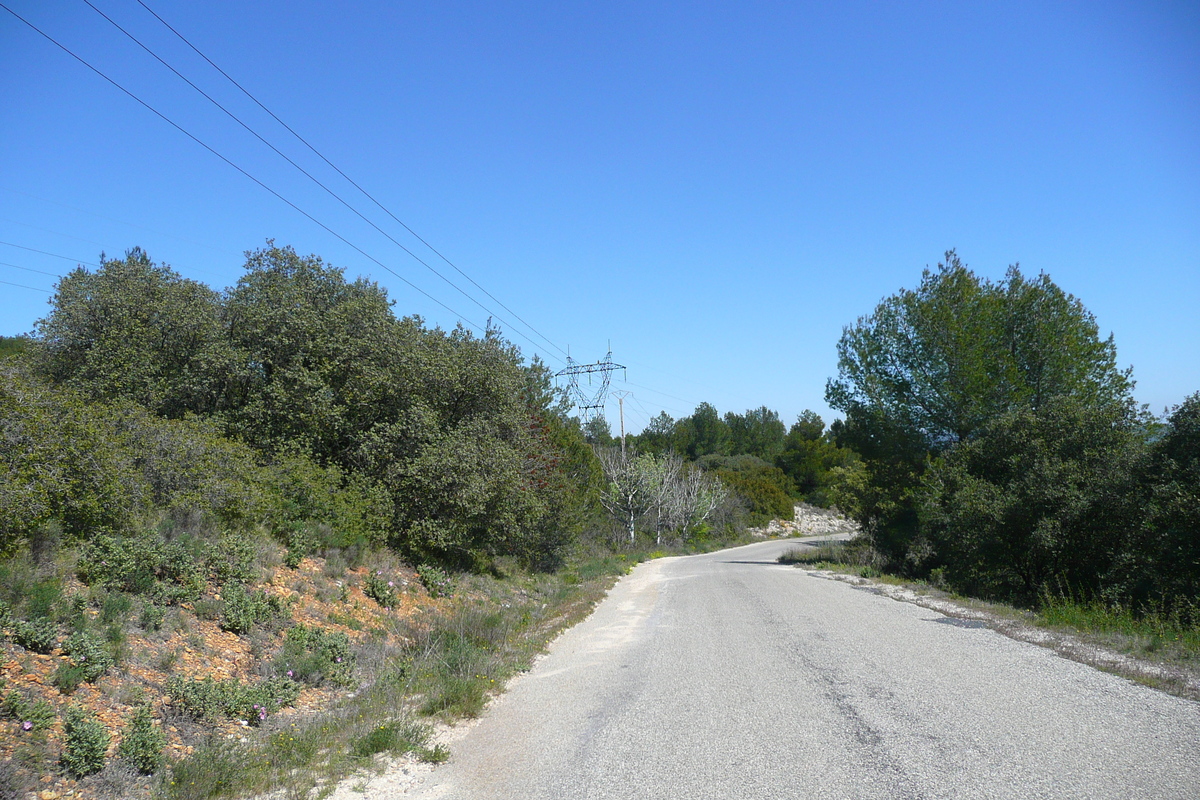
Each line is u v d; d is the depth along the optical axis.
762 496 69.25
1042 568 17.02
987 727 5.59
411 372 16.02
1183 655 8.13
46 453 7.89
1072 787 4.36
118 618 7.13
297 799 4.86
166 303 14.70
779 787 4.59
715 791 4.59
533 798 4.70
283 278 16.16
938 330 23.69
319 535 12.60
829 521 76.62
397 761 5.60
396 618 11.52
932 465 22.56
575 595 17.45
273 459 13.85
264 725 6.51
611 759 5.34
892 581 18.88
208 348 14.30
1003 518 16.80
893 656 8.40
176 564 8.58
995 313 23.59
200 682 6.55
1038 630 10.14
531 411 21.88
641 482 44.19
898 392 25.78
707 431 96.50
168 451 10.59
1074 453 17.08
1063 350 22.12
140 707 5.85
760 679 7.56
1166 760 4.78
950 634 9.84
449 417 17.64
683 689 7.34
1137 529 14.28
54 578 7.10
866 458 27.58
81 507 8.13
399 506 15.19
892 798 4.31
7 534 7.11
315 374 14.70
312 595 10.67
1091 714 5.86
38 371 14.68
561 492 22.27
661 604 15.07
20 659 5.75
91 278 15.34
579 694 7.49
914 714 6.01
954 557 19.14
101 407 10.27
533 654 9.91
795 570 23.86
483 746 5.92
